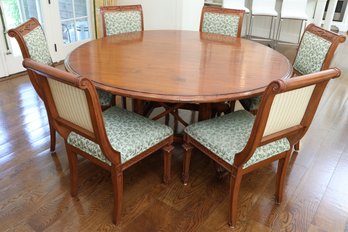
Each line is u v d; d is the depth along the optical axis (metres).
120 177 1.53
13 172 1.99
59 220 1.65
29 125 2.53
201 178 2.01
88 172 2.03
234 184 1.54
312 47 2.11
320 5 5.04
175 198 1.83
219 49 2.23
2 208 1.71
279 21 5.17
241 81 1.64
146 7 3.80
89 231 1.59
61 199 1.79
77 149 1.62
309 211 1.76
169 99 1.44
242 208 1.77
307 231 1.63
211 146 1.61
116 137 1.56
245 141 1.58
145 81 1.60
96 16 4.12
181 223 1.65
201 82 1.61
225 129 1.70
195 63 1.90
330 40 1.96
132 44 2.30
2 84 3.28
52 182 1.92
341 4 6.11
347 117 2.87
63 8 3.86
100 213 1.70
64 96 1.37
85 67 1.77
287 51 4.99
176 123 2.61
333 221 1.70
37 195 1.81
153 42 2.37
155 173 2.04
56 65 3.89
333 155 2.28
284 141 1.61
